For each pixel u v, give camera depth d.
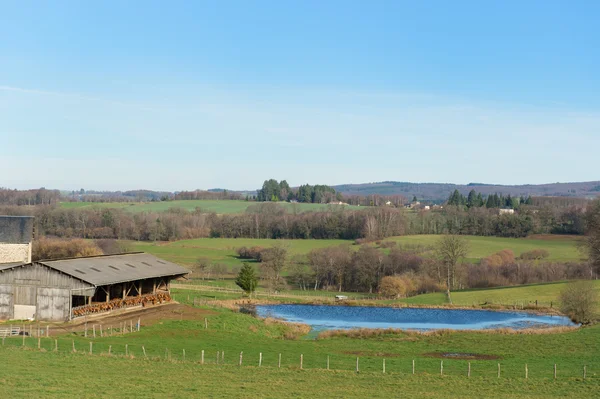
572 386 39.44
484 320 83.31
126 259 75.44
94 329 53.41
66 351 44.59
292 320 82.12
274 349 53.28
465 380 41.38
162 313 67.38
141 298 70.94
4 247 79.62
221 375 39.91
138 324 57.78
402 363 48.53
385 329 68.44
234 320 67.19
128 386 35.31
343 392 36.69
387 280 112.56
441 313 90.19
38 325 56.84
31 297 60.56
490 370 45.75
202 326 61.91
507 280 119.62
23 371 37.25
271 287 119.31
